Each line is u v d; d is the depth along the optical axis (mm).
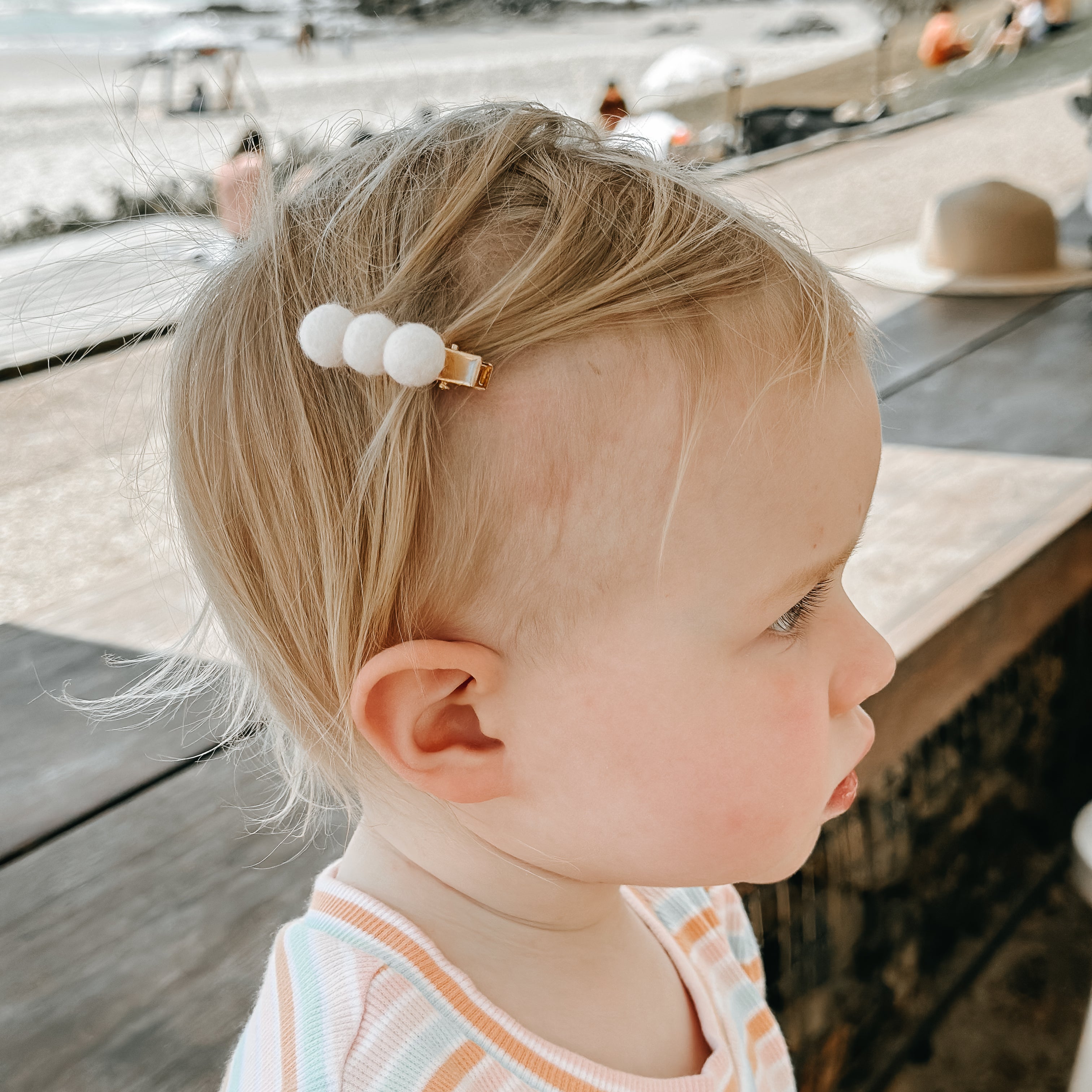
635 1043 531
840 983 1170
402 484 414
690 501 425
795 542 448
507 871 496
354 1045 449
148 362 598
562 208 436
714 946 641
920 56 8234
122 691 1146
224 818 971
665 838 466
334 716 470
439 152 468
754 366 433
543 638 435
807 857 521
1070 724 1658
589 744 448
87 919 859
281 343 441
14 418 1652
